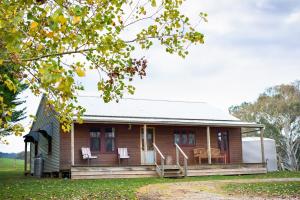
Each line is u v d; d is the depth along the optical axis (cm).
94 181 1838
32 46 503
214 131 2800
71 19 440
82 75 404
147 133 2591
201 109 3011
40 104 2938
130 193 1263
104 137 2442
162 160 2200
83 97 2772
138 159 2503
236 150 2852
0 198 1166
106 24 533
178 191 1355
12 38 420
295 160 5212
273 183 1667
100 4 540
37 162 2562
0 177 2452
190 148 2689
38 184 1652
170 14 603
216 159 2770
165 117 2611
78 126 2383
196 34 619
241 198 1172
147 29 612
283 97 5494
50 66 391
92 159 2381
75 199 1132
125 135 2500
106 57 593
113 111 2545
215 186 1548
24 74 562
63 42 471
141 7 598
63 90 397
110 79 612
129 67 611
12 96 2233
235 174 2477
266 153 3136
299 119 5338
